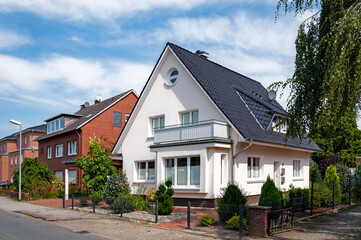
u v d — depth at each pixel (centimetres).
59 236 1052
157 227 1177
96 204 1834
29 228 1209
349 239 962
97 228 1196
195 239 989
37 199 2427
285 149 2059
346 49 884
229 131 1656
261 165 1827
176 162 1716
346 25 885
